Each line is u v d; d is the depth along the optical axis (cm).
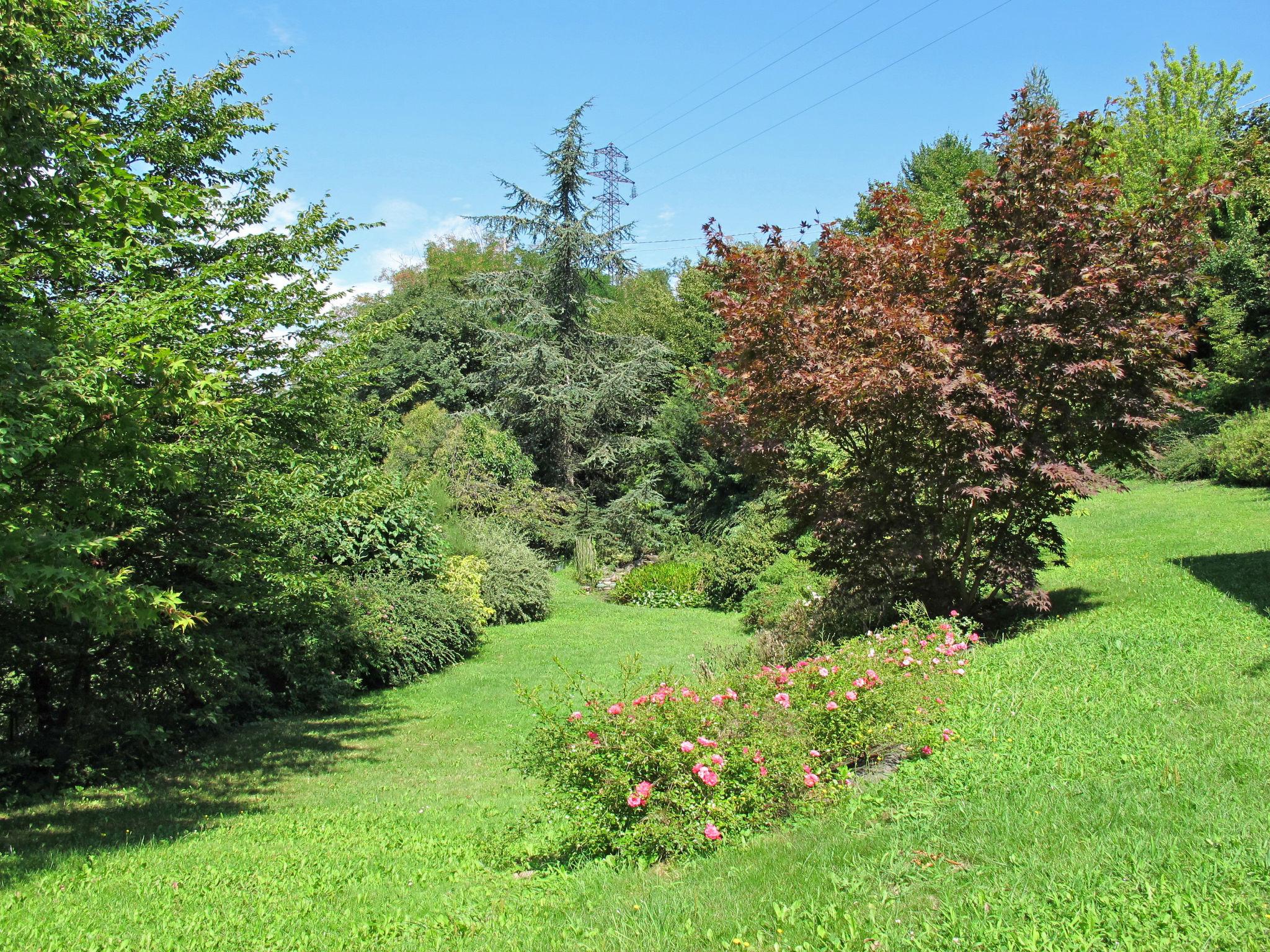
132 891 501
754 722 544
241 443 759
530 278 3030
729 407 1019
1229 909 313
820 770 550
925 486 951
